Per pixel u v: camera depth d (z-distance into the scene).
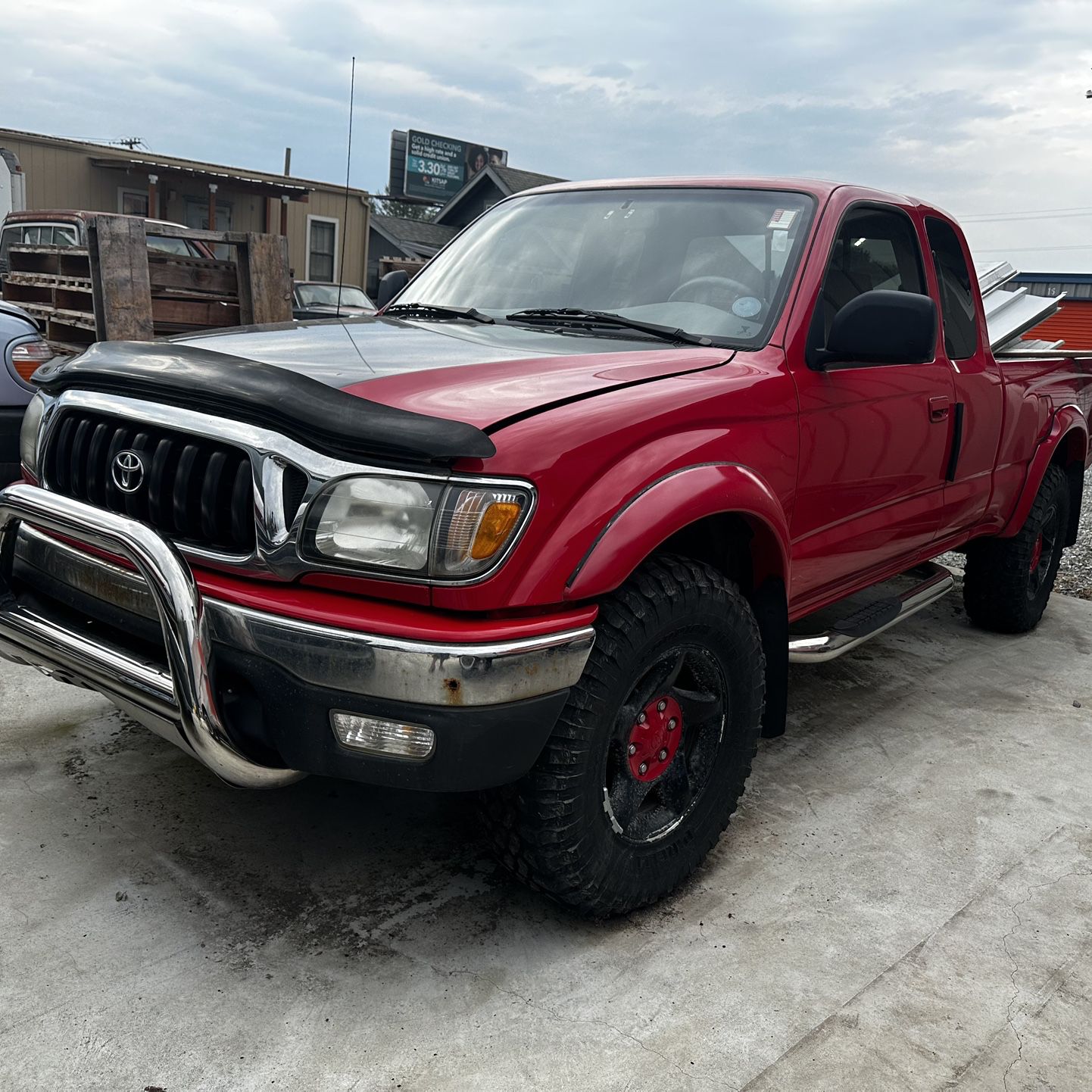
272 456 2.03
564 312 2.96
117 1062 1.93
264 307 6.02
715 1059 2.02
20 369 4.36
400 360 2.38
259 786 2.14
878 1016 2.17
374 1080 1.92
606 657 2.15
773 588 2.71
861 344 2.67
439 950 2.31
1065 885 2.72
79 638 2.32
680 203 3.21
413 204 39.25
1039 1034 2.14
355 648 1.93
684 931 2.43
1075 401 4.74
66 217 8.80
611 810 2.30
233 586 2.09
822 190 3.11
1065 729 3.78
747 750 2.65
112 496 2.31
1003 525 4.38
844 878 2.70
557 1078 1.95
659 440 2.27
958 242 3.81
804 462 2.74
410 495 1.94
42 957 2.20
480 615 2.00
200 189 20.45
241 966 2.21
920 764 3.41
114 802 2.84
